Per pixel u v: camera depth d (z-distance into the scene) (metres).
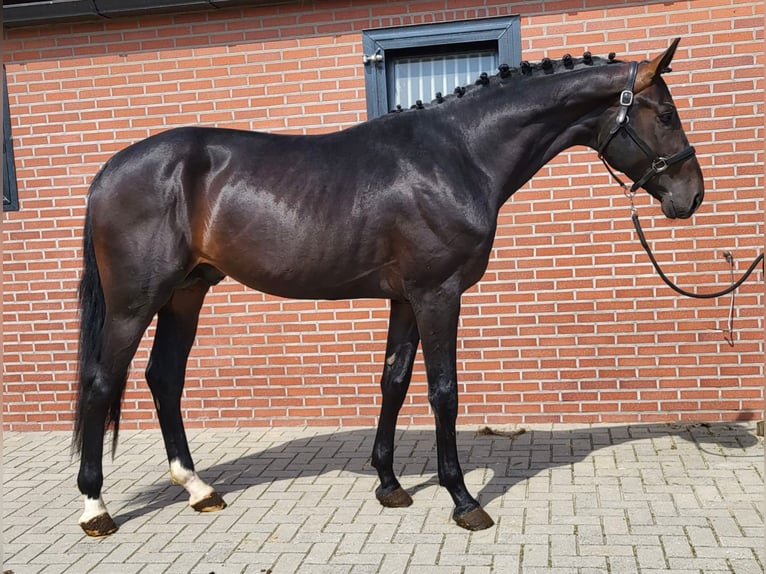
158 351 3.96
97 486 3.59
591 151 4.96
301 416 5.36
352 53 5.14
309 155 3.57
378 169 3.48
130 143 5.39
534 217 5.06
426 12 5.05
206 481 4.29
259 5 5.19
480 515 3.45
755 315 4.90
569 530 3.38
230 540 3.45
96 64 5.37
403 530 3.47
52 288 5.53
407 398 5.27
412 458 4.56
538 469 4.23
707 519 3.43
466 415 5.21
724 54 4.81
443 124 3.58
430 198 3.39
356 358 5.29
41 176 5.48
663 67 3.37
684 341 4.98
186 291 3.92
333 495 3.98
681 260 4.95
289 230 3.47
